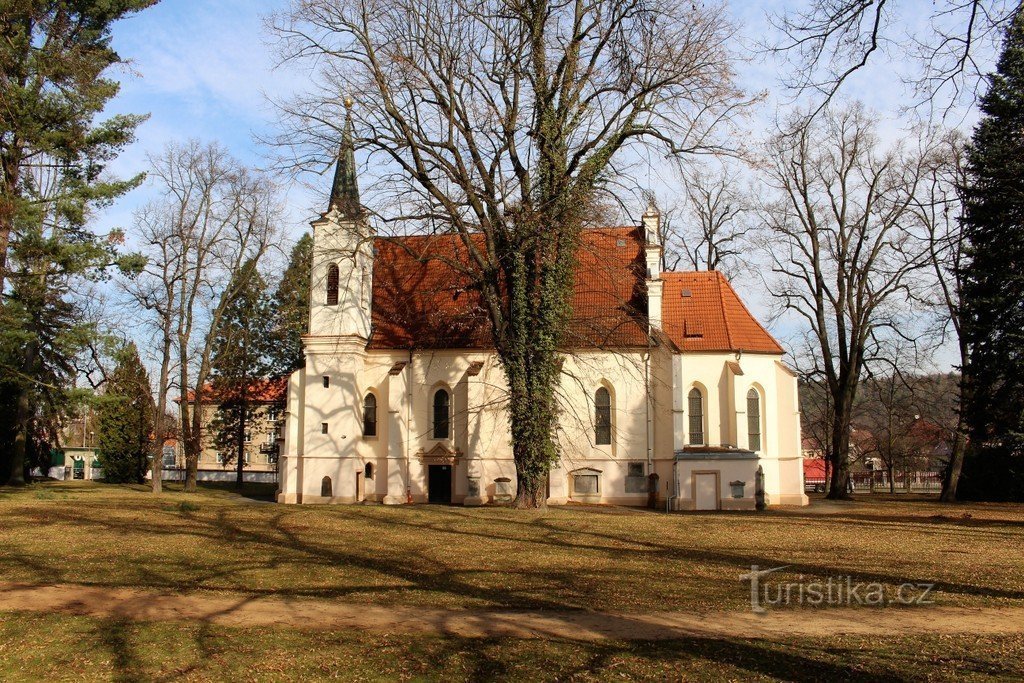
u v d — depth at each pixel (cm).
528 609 1554
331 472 4328
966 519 3362
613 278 3847
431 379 4412
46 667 1187
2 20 2847
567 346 3988
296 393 4466
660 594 1677
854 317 4962
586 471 4244
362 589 1730
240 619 1470
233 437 5997
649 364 4253
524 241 3244
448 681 1116
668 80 3066
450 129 3284
